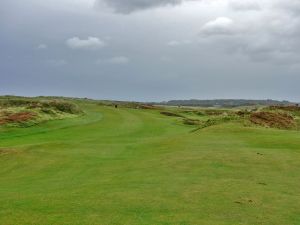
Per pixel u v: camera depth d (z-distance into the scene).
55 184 23.23
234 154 30.31
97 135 53.97
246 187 21.03
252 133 43.38
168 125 70.50
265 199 18.84
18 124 61.94
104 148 37.25
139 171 25.84
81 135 53.94
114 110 101.94
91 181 23.50
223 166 26.47
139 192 19.94
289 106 71.00
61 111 81.19
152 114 97.88
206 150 32.59
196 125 72.62
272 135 41.84
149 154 32.97
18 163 30.73
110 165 28.83
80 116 80.25
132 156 32.62
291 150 32.44
